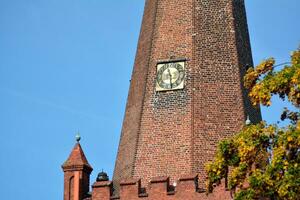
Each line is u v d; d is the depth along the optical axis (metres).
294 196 36.03
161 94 57.34
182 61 57.69
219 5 59.28
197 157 54.56
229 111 56.25
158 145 55.81
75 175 55.94
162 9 59.72
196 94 56.56
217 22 58.78
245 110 56.50
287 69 38.34
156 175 54.94
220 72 57.41
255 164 38.19
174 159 54.97
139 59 59.97
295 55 38.75
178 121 56.06
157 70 58.09
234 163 38.44
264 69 39.47
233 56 58.03
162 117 56.59
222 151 38.59
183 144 55.19
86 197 55.78
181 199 52.69
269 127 38.00
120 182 54.28
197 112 55.97
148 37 59.66
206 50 57.91
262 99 38.41
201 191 52.47
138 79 59.16
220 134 55.47
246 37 60.44
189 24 58.59
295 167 36.44
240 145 38.03
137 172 55.44
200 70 57.31
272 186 36.78
